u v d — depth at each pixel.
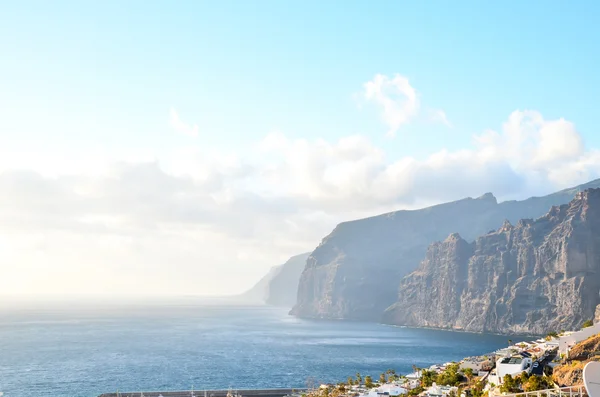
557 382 178.62
